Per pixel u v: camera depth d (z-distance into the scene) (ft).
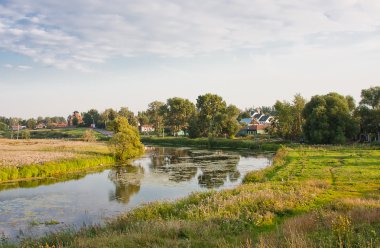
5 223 86.94
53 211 99.19
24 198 116.37
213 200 84.43
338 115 286.87
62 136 552.00
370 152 200.54
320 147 247.09
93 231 64.80
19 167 161.99
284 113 333.62
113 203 108.58
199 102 455.22
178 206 83.71
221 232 56.65
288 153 209.97
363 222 53.01
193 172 172.24
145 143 413.80
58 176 163.73
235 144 329.11
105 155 228.63
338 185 103.19
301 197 81.66
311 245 40.06
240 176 156.56
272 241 44.47
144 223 62.49
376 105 306.35
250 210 73.46
